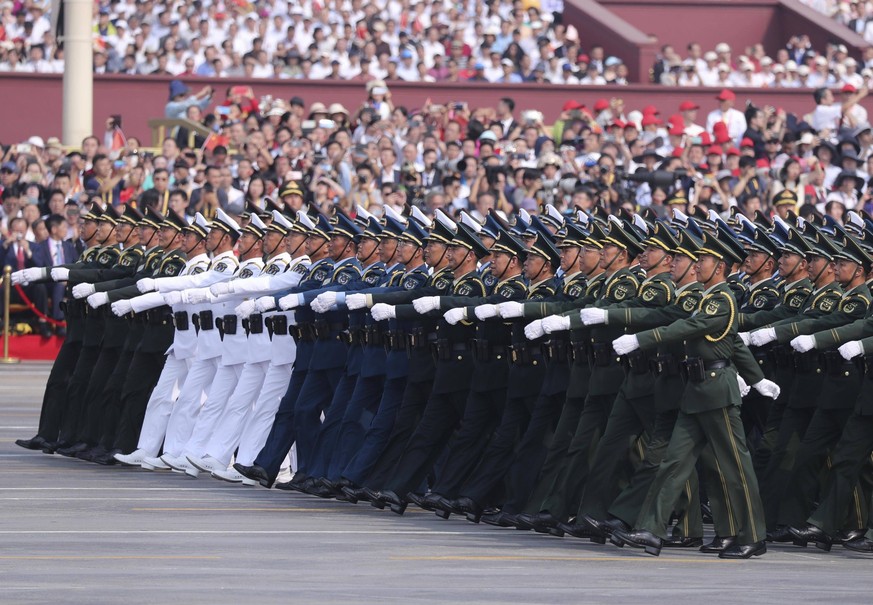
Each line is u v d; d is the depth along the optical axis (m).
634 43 104.81
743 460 34.81
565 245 38.34
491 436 39.38
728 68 103.94
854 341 35.25
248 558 32.84
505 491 38.72
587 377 36.69
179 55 97.69
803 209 57.12
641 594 29.69
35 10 100.56
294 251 44.44
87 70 87.12
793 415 37.88
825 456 37.88
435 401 39.78
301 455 42.88
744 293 42.28
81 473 45.97
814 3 115.19
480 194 73.38
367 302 40.28
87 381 48.66
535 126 83.06
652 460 35.12
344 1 101.12
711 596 29.64
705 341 34.47
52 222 75.75
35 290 77.00
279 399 43.97
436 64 99.44
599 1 114.38
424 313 38.91
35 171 77.88
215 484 44.62
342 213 43.44
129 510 39.34
